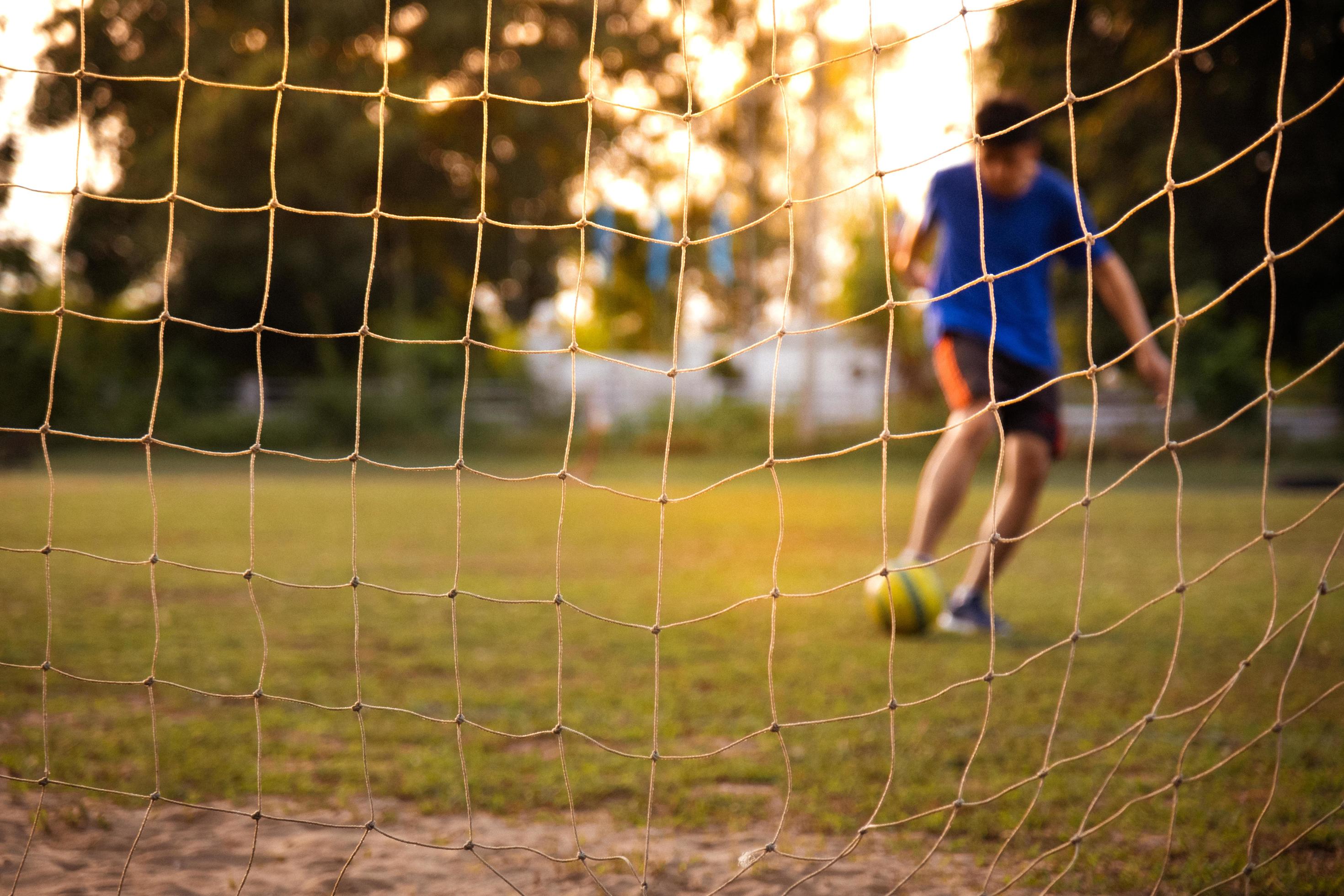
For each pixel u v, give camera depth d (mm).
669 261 27281
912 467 18641
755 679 3588
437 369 23562
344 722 3059
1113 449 17516
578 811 2383
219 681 3520
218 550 6945
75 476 15414
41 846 2109
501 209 25156
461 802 2410
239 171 22250
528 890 1962
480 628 4562
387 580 5758
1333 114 14602
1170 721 3043
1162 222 16188
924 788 2490
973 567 4551
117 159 21609
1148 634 4348
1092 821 2301
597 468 18484
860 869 2062
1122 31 15695
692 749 2830
